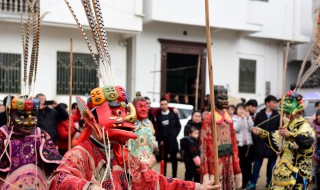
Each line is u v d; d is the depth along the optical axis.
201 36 18.09
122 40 15.94
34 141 4.80
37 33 4.09
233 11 17.72
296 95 6.15
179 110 13.21
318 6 18.66
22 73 14.38
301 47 20.47
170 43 17.50
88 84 15.41
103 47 3.44
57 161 4.70
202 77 18.14
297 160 6.16
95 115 3.34
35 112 4.81
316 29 18.75
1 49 14.23
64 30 15.03
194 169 8.58
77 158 3.18
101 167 3.29
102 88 3.37
